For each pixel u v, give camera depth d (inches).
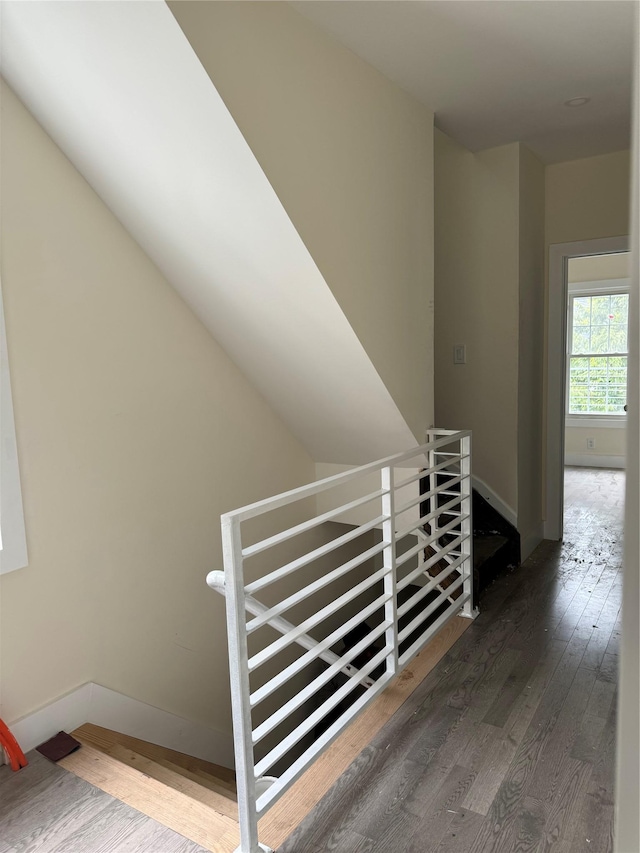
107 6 59.4
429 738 80.4
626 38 87.3
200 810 65.9
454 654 102.8
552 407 161.9
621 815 13.0
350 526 151.5
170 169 75.2
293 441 128.7
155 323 94.0
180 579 100.3
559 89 105.3
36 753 75.2
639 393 11.9
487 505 146.8
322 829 65.3
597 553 154.4
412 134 107.2
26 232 75.4
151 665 95.0
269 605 125.0
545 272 157.8
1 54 70.4
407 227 106.1
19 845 61.2
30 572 76.9
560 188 153.2
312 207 80.5
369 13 78.4
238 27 66.4
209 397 105.1
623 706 12.8
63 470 80.7
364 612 84.7
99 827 63.6
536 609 120.4
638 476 12.0
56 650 80.3
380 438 118.0
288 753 135.2
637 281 11.9
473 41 87.3
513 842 63.2
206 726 105.8
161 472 96.0
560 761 75.6
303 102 78.1
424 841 63.5
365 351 95.5
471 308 146.6
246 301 93.4
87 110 71.9
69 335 81.1
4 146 72.8
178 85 64.9
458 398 150.8
